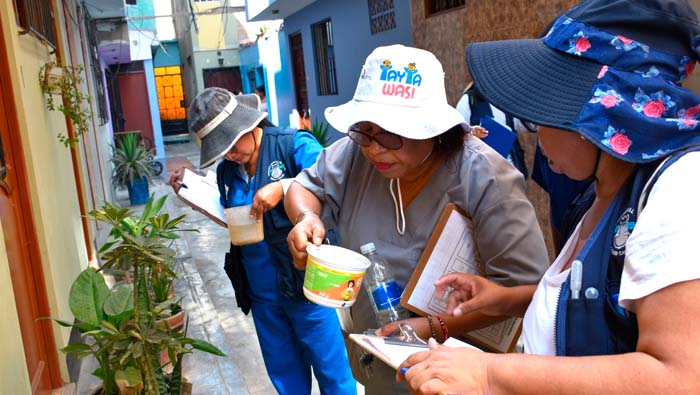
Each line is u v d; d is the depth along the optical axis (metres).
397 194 1.81
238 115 2.88
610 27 1.03
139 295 2.98
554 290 1.18
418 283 1.75
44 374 3.78
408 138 1.67
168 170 17.42
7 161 3.66
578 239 1.24
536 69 1.09
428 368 1.01
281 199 2.80
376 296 1.80
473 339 1.84
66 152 5.77
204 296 5.84
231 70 25.50
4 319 2.58
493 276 1.68
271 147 2.98
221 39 24.86
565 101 1.04
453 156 1.74
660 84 0.99
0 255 2.67
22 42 4.27
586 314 1.05
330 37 12.61
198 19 24.52
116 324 3.08
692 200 0.89
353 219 1.92
